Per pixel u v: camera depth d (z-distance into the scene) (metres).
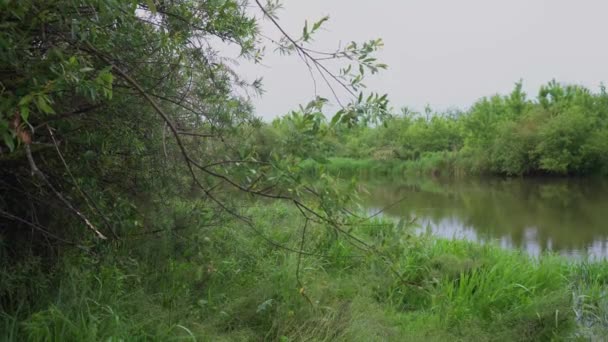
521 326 4.22
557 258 7.23
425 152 38.88
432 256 5.92
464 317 4.55
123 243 3.89
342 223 2.88
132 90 3.07
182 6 3.21
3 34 2.09
